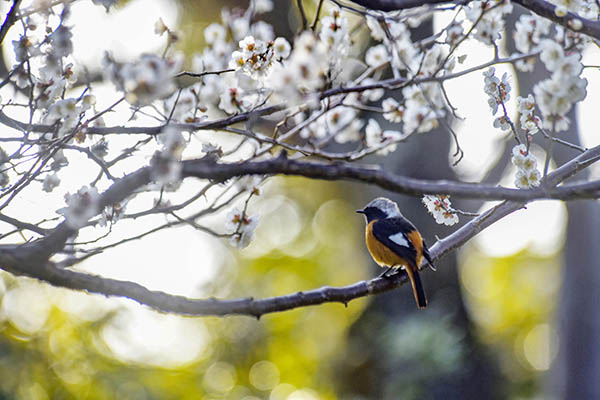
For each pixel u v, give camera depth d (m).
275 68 6.82
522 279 28.52
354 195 23.64
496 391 17.91
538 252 28.33
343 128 8.70
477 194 5.39
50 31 6.46
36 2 6.34
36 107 6.42
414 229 11.68
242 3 18.25
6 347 16.89
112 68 5.19
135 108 6.71
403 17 7.98
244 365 23.53
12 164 6.35
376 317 18.42
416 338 17.17
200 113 7.76
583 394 18.30
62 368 17.31
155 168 5.41
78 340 17.56
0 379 16.50
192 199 6.70
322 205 26.11
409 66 8.20
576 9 6.82
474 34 7.58
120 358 18.38
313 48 5.63
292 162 5.38
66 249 6.38
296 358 23.83
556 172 6.46
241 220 6.95
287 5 18.23
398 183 5.34
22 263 5.72
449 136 18.19
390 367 17.36
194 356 22.84
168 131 5.54
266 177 7.11
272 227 26.16
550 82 5.61
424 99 8.04
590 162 6.40
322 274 25.44
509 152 17.36
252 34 8.04
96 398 17.28
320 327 24.25
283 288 25.27
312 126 8.64
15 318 17.45
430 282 18.34
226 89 7.57
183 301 6.38
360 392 18.22
